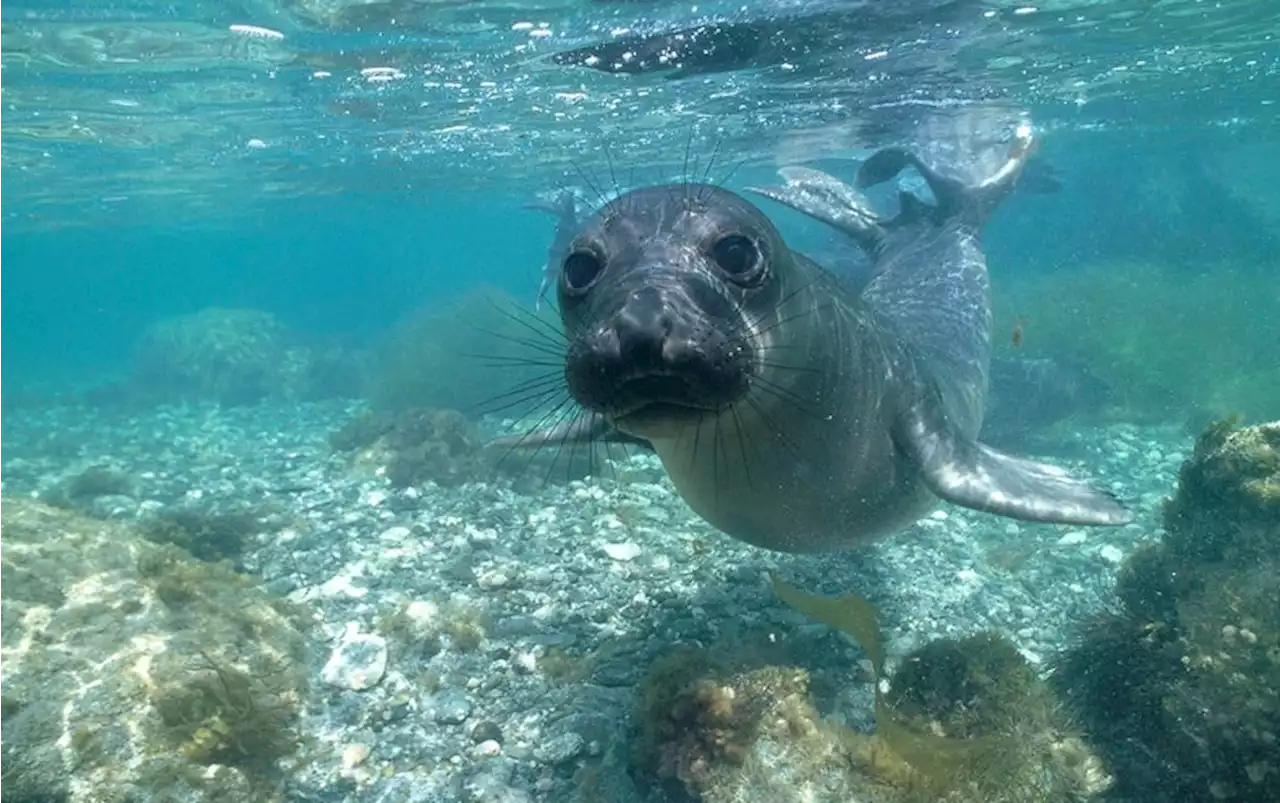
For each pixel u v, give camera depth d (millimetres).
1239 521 849
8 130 3242
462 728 923
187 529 1448
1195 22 2492
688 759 785
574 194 2492
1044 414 2471
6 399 4508
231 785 789
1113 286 3580
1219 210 5320
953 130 3381
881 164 2721
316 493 1841
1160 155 6164
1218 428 919
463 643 1066
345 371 4035
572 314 702
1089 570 1357
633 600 1187
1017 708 775
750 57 2279
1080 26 2314
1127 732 789
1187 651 757
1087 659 859
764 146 3822
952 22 2102
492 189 5766
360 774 859
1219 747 701
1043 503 891
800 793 701
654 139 3639
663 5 1858
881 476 942
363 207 7066
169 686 845
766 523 903
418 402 3023
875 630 841
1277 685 683
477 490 1758
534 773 852
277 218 7645
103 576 983
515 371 3035
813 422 820
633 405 588
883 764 713
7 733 766
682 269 648
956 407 1118
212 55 2246
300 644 1064
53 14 1894
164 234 8711
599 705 940
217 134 3418
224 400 3906
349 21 1974
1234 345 2996
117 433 3131
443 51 2207
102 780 754
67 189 4965
